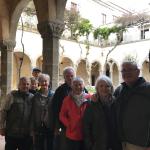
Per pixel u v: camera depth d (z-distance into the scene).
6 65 6.98
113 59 18.69
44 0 5.18
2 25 6.83
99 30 18.55
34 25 15.02
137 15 17.59
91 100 2.19
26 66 14.94
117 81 19.09
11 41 6.98
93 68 19.42
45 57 5.22
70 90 2.61
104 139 2.08
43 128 2.83
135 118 1.88
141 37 18.06
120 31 17.98
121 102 1.97
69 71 2.62
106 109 2.13
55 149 2.58
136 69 1.94
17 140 2.85
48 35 5.19
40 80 2.91
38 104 2.84
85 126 2.17
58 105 2.61
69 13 16.02
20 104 2.81
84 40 18.02
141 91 1.89
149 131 1.87
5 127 2.83
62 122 2.45
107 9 21.61
